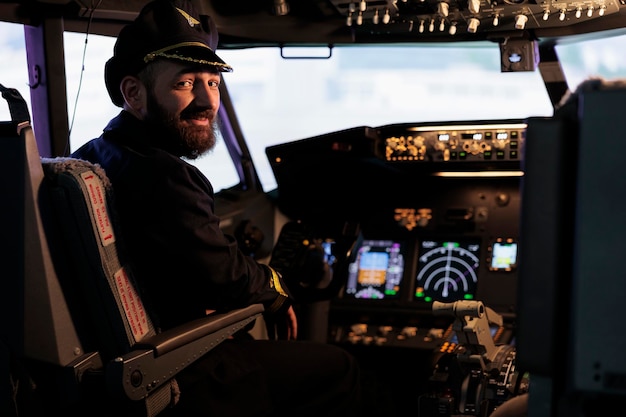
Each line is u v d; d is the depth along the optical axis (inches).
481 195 166.1
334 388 104.8
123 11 144.2
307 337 160.1
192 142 105.6
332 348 108.6
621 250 49.9
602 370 50.3
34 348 85.4
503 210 164.1
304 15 163.9
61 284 88.5
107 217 92.2
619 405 55.5
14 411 86.1
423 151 160.7
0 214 84.8
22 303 84.5
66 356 88.1
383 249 169.0
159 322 97.5
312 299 155.7
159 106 103.7
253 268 104.3
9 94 89.0
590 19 148.8
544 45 160.4
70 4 137.0
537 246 54.2
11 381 85.5
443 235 166.4
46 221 86.9
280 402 103.2
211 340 96.3
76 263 90.1
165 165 96.1
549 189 53.9
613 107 50.1
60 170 88.3
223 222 160.1
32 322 85.1
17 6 133.5
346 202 173.8
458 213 165.6
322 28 165.0
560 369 55.4
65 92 140.0
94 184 90.7
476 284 160.2
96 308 91.4
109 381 83.5
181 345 90.5
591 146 50.5
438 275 163.8
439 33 161.3
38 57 138.1
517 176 162.9
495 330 151.8
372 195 172.6
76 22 142.0
